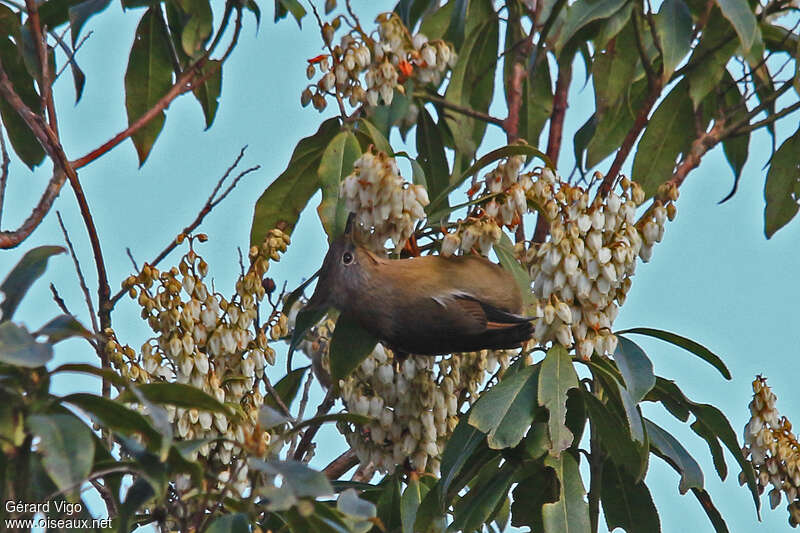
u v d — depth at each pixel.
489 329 9.16
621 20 11.64
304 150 11.20
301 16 11.50
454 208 9.33
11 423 6.11
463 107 13.33
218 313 8.94
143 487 6.85
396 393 9.55
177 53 12.41
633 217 8.87
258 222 11.27
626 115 13.30
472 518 9.02
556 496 9.51
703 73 12.21
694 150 12.36
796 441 10.08
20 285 7.00
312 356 10.73
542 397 8.66
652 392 9.98
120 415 6.46
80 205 9.30
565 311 8.80
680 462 9.23
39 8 11.41
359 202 8.62
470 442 8.97
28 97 11.61
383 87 10.45
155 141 11.99
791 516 10.02
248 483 8.71
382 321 9.20
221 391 8.78
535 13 13.11
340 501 6.72
